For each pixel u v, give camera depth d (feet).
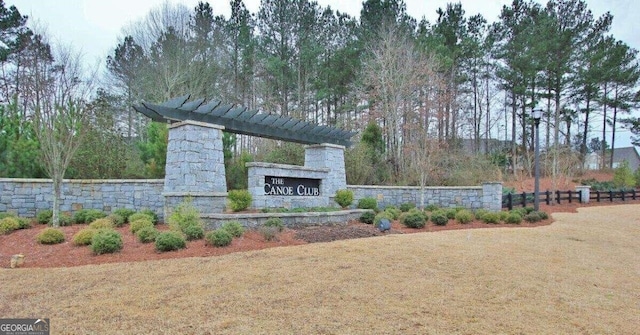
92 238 24.99
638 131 119.44
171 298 16.55
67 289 17.56
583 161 115.03
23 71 55.57
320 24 99.71
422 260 23.95
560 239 34.17
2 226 30.50
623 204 74.95
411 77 79.30
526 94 103.14
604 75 98.84
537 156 51.57
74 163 44.78
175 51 84.38
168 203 34.35
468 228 40.22
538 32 97.81
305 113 93.61
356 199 52.24
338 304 16.26
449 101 86.43
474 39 99.66
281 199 40.68
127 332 13.35
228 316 14.80
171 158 35.37
